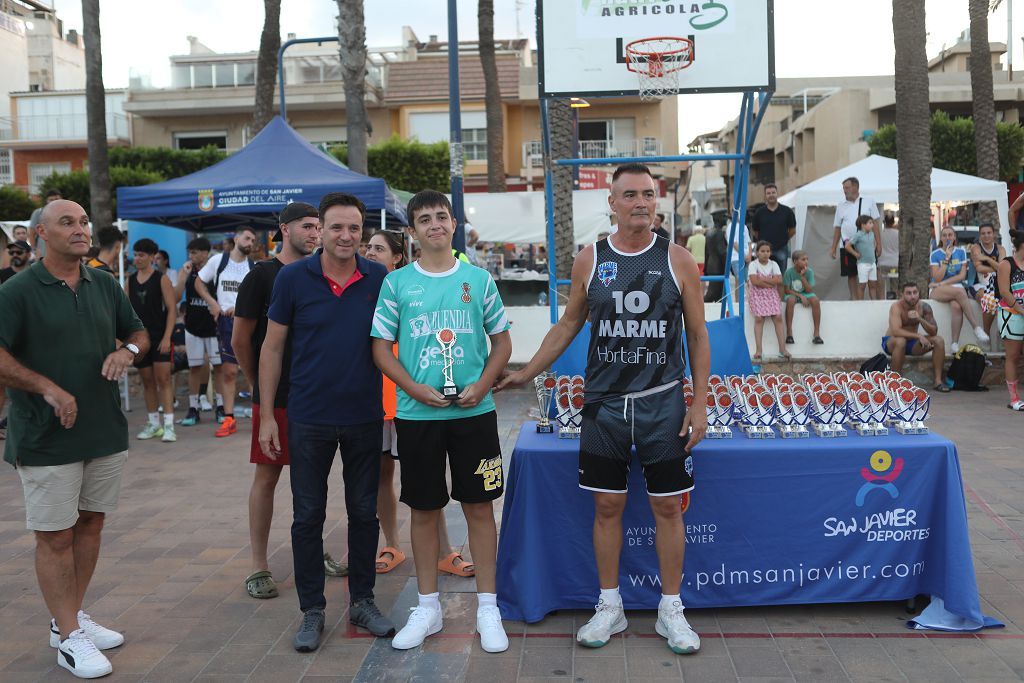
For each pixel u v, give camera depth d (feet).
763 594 12.21
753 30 18.74
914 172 38.73
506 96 100.42
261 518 13.43
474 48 123.13
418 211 11.44
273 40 51.83
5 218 92.07
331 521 17.34
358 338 11.81
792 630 11.74
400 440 11.59
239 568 14.80
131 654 11.45
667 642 11.38
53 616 11.28
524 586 12.12
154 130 104.99
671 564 11.41
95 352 11.17
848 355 33.96
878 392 12.58
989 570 13.75
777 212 38.34
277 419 13.21
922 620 11.76
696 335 11.32
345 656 11.30
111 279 11.78
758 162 156.66
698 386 11.25
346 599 13.33
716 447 12.03
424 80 103.96
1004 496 18.02
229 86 102.73
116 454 11.55
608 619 11.56
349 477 12.14
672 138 103.30
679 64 18.93
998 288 28.96
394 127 104.68
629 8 19.02
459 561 14.33
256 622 12.48
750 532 12.12
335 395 11.71
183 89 102.78
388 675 10.69
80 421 11.04
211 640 11.86
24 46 134.62
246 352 13.35
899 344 32.83
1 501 19.63
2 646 11.83
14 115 110.11
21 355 10.82
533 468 12.22
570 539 12.32
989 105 46.29
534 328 34.09
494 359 11.60
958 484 11.85
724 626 11.93
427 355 11.38
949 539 11.60
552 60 19.33
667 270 11.09
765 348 34.27
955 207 59.41
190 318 29.04
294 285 11.85
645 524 12.22
